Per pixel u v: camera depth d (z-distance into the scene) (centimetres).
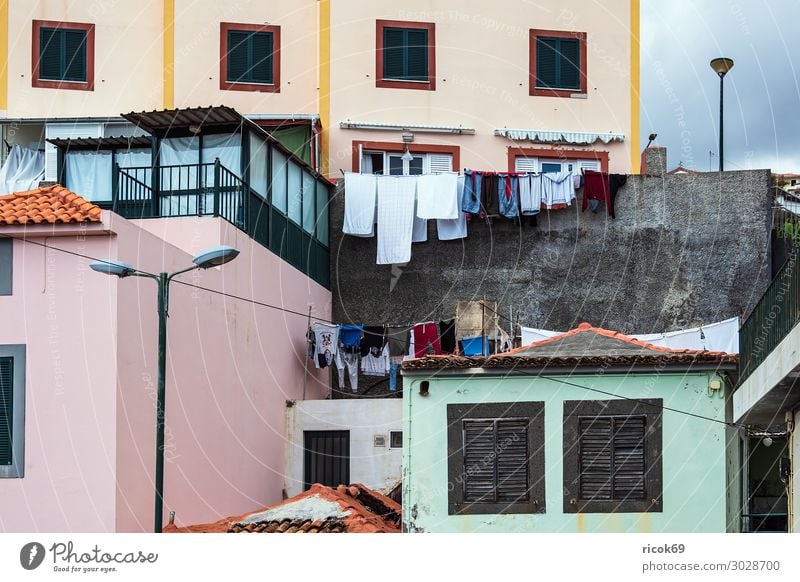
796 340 1608
